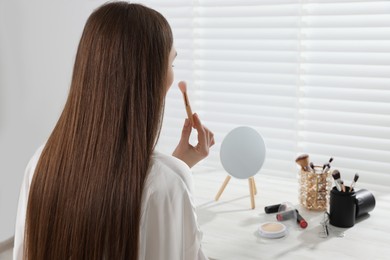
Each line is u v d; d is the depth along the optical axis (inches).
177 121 86.4
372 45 68.3
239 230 57.7
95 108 34.6
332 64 71.6
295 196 68.5
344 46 70.1
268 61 75.6
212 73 81.3
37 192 37.5
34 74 80.0
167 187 35.4
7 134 78.8
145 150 34.7
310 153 75.3
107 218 34.2
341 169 73.4
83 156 34.8
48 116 83.7
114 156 34.1
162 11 83.4
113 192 34.0
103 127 34.3
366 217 60.6
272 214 62.2
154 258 36.4
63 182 35.8
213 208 64.6
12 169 81.2
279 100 76.2
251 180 64.4
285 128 76.4
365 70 69.4
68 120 36.1
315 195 62.0
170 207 35.4
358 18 68.4
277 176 78.2
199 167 82.5
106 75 34.3
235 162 63.9
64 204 35.8
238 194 69.6
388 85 68.4
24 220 43.0
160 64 35.5
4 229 82.2
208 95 82.4
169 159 37.1
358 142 71.6
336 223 57.9
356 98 70.6
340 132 72.5
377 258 50.3
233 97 80.0
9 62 76.9
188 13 81.0
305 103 74.5
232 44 78.3
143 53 34.4
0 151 78.4
